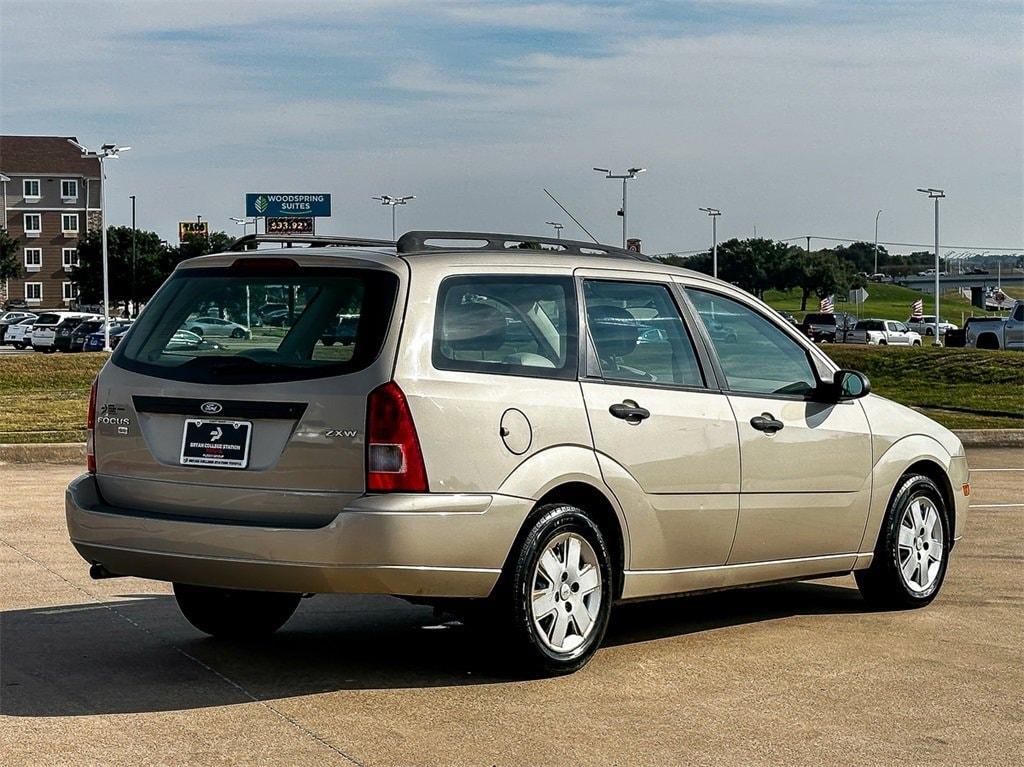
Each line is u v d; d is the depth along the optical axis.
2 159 118.69
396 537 5.90
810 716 5.94
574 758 5.29
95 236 107.19
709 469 7.09
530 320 6.60
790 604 8.50
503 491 6.22
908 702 6.19
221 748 5.35
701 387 7.22
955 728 5.79
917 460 8.29
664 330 7.18
